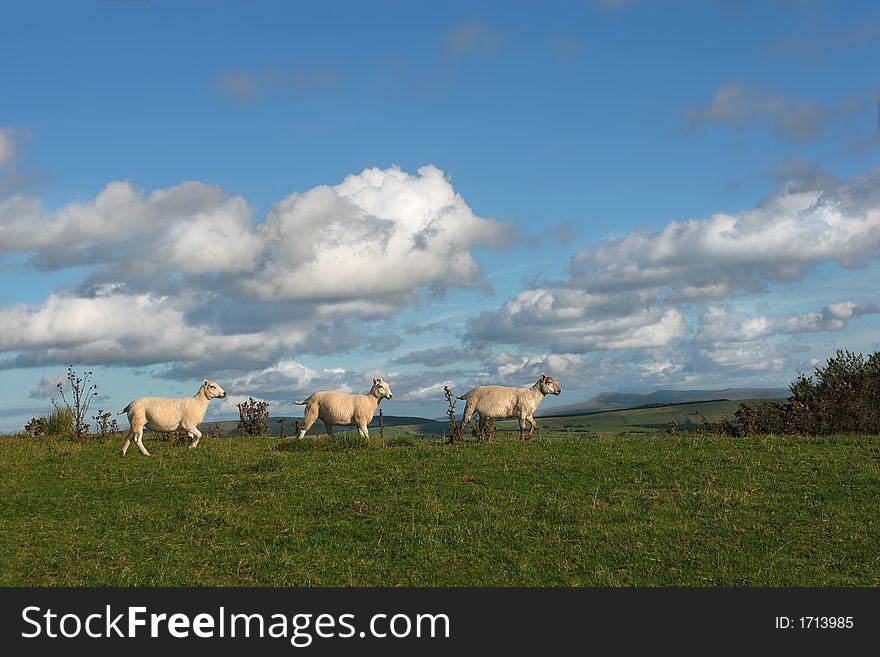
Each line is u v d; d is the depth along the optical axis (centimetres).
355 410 2425
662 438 2192
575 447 2067
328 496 1583
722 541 1327
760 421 2612
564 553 1288
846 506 1481
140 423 2194
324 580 1199
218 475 1817
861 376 2833
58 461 2061
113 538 1375
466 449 2055
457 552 1296
